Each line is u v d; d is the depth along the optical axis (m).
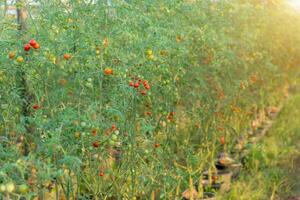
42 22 3.98
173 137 5.52
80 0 4.01
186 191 5.29
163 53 4.85
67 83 4.09
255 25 8.03
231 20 6.89
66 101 4.07
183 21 5.59
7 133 3.73
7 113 3.72
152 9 4.97
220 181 5.79
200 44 5.94
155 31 4.36
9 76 3.88
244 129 7.34
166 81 4.90
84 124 3.54
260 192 5.55
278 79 9.55
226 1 6.54
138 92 4.34
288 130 7.70
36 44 3.44
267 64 8.11
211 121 6.42
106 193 4.37
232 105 6.97
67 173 3.86
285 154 6.79
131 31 4.18
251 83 7.60
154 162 4.79
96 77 4.11
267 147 6.95
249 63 7.70
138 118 4.35
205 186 5.64
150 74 4.68
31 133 4.12
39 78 3.83
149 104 5.05
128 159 4.40
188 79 5.90
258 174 6.06
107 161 4.65
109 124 3.96
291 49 9.93
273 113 8.82
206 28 5.83
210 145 6.39
